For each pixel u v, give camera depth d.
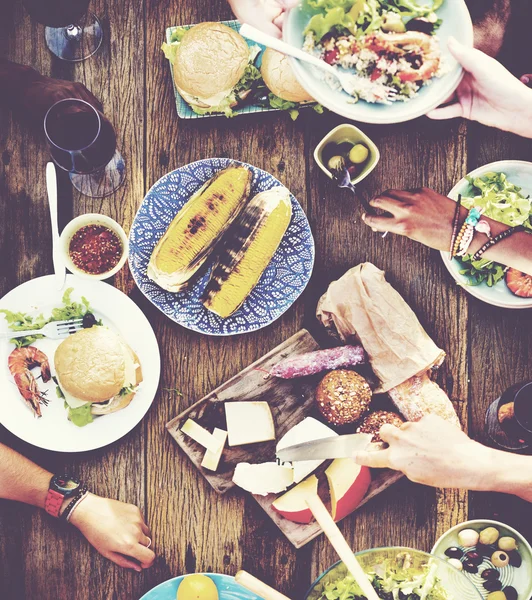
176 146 1.46
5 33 1.45
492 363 1.47
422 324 1.47
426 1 1.23
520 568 1.43
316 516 1.33
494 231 1.38
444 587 1.37
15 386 1.43
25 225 1.46
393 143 1.46
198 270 1.43
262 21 1.34
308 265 1.43
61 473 1.46
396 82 1.23
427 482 1.38
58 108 1.36
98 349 1.37
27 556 1.47
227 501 1.46
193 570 1.46
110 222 1.41
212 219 1.40
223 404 1.45
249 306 1.44
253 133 1.46
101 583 1.47
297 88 1.35
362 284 1.41
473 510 1.46
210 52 1.34
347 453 1.39
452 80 1.24
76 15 1.34
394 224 1.40
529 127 1.34
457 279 1.43
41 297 1.42
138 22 1.45
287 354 1.45
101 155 1.38
